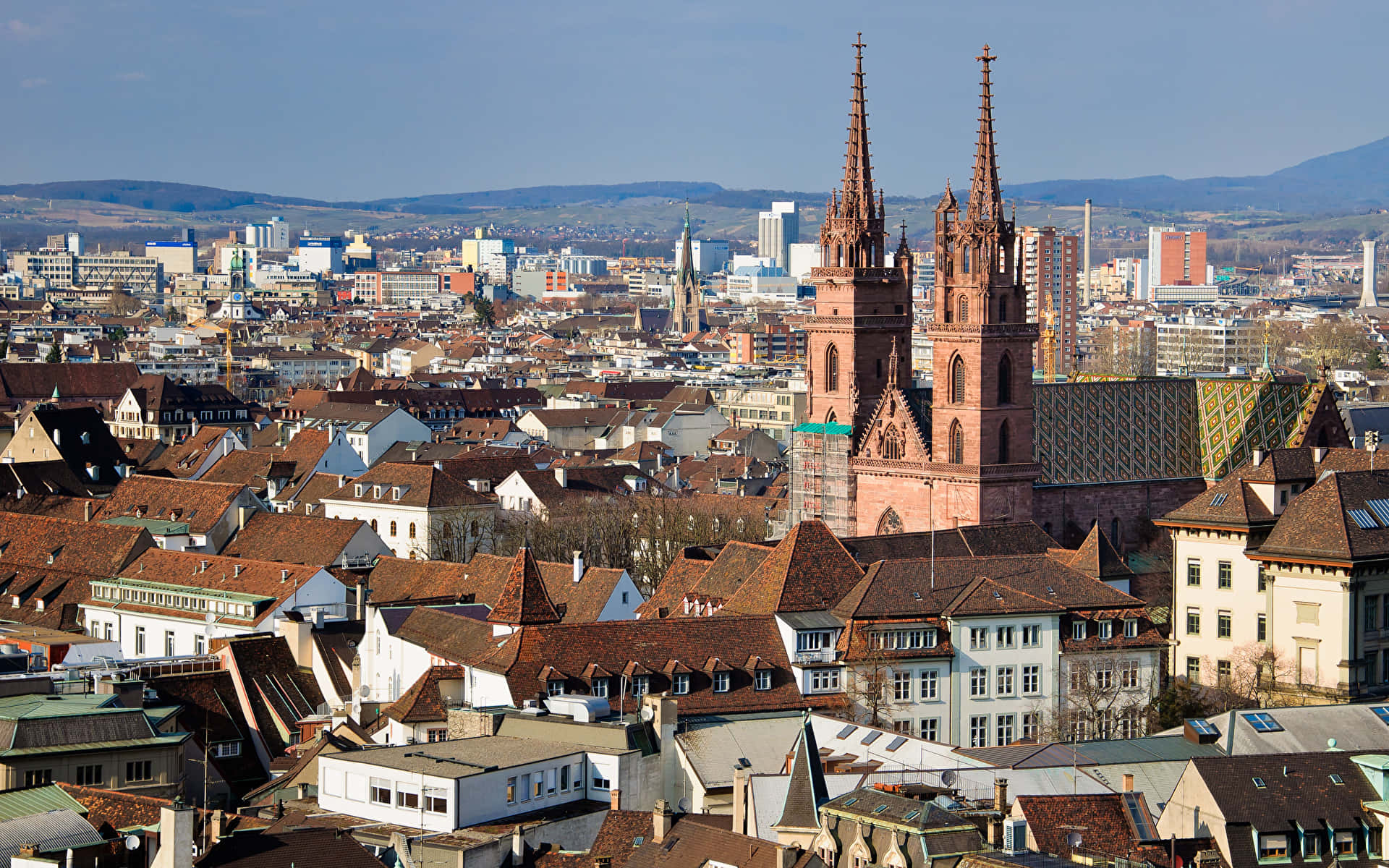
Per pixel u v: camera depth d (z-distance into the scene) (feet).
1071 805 510.99
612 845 554.05
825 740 640.99
